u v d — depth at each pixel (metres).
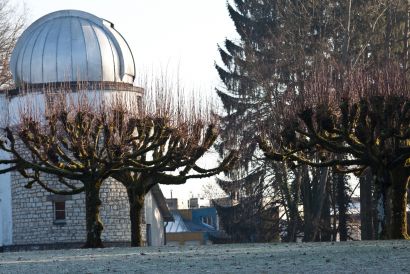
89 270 28.06
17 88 73.44
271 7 86.69
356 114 50.97
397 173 51.75
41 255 39.53
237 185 86.38
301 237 91.00
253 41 87.25
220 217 93.50
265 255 32.72
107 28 74.75
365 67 66.69
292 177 84.69
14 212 74.44
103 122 55.56
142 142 61.56
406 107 50.53
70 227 72.75
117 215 72.94
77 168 55.03
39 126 56.31
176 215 146.50
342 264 27.17
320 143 52.41
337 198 85.56
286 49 77.12
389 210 52.56
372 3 78.62
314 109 53.09
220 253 35.06
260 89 80.62
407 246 36.47
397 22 78.88
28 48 73.50
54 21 74.44
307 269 25.69
